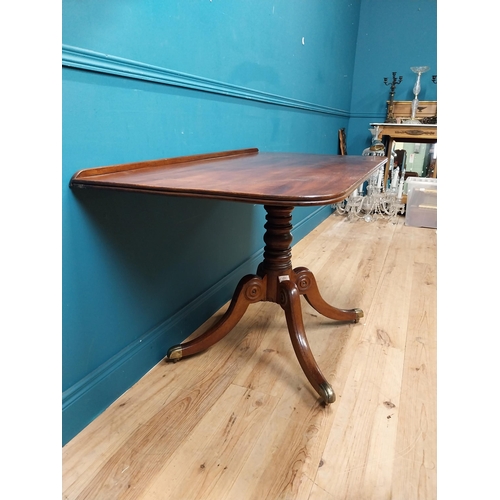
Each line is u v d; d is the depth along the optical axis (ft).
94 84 3.43
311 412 3.93
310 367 4.18
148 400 4.08
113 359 4.02
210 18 4.98
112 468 3.26
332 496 3.05
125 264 4.05
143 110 4.07
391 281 7.29
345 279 7.36
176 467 3.28
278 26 7.05
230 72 5.67
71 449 3.44
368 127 13.69
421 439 3.60
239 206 6.41
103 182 3.13
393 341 5.24
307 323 5.70
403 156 12.53
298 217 9.61
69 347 3.51
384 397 4.15
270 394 4.19
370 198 12.20
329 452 3.45
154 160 4.17
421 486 3.13
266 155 5.90
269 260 4.73
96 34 3.38
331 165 4.47
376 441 3.57
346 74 12.54
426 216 11.14
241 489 3.09
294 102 8.43
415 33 12.38
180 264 4.99
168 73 4.32
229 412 3.92
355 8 12.22
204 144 5.28
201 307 5.56
